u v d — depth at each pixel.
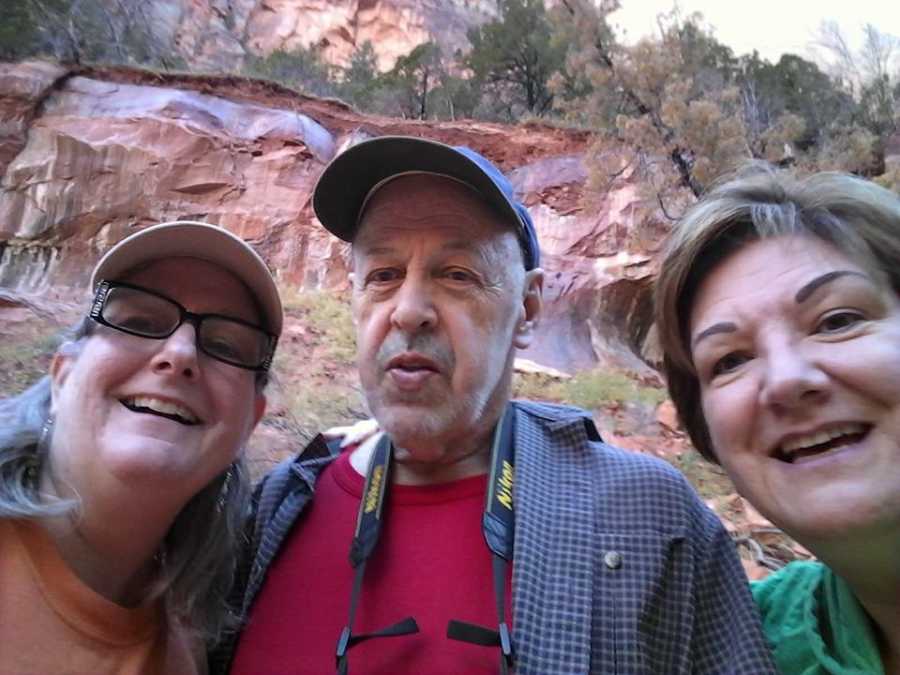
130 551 0.41
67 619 0.37
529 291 0.60
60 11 4.25
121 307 0.41
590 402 2.14
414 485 0.53
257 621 0.48
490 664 0.42
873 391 0.35
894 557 0.36
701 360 0.43
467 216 0.52
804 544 0.40
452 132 3.96
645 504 0.48
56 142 3.23
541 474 0.51
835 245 0.39
